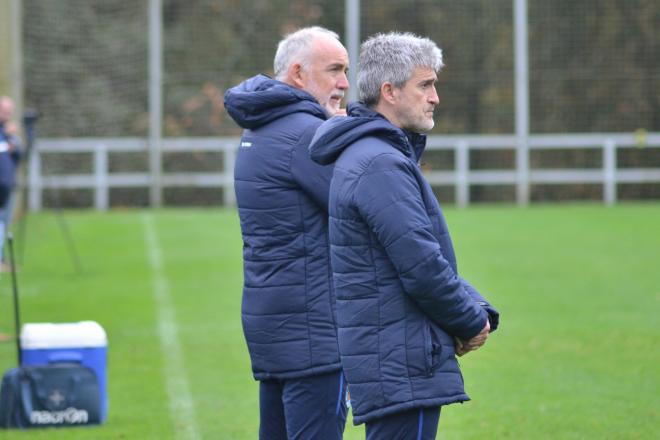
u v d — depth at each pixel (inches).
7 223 1743.4
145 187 3139.8
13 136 1737.2
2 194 1721.2
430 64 531.2
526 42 2970.0
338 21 3228.3
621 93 3110.2
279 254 601.3
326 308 597.9
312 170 590.9
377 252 516.7
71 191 3085.6
